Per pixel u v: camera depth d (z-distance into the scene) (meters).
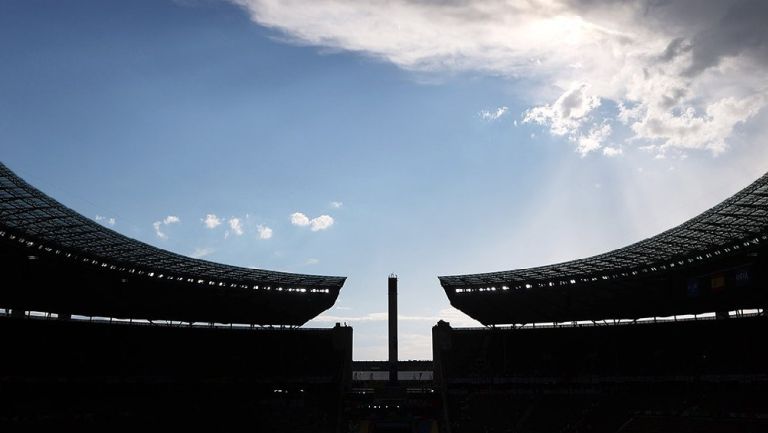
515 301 126.62
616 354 117.25
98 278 104.69
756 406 93.44
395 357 131.88
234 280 119.50
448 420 115.12
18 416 93.12
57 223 90.69
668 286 109.69
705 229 96.69
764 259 93.69
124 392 109.50
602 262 117.88
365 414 118.69
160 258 108.31
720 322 113.12
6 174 81.56
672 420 95.81
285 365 124.06
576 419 106.38
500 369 122.81
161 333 120.06
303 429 109.62
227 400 114.44
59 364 105.88
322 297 130.00
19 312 105.19
